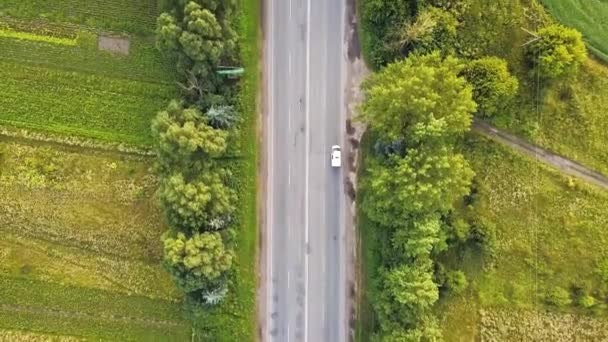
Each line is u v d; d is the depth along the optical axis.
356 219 66.88
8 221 68.25
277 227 67.12
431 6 62.38
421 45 61.66
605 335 66.00
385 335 62.34
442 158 57.44
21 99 67.62
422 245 59.34
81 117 67.38
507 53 63.97
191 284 60.62
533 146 65.56
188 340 68.19
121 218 67.56
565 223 65.62
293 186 66.75
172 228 61.34
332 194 66.75
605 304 65.38
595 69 64.44
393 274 60.88
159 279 67.81
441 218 64.12
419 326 61.75
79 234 67.94
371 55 64.56
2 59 67.38
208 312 64.69
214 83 63.66
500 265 66.19
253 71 65.62
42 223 68.06
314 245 67.19
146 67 66.62
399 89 56.84
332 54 65.62
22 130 67.50
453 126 58.59
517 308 66.25
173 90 66.31
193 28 57.72
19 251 68.62
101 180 67.38
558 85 64.44
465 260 65.88
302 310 67.62
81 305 68.81
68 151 67.75
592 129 65.00
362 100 65.81
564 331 66.19
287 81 65.94
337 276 67.31
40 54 67.25
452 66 59.44
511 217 65.81
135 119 66.94
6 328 69.00
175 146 59.12
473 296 66.31
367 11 63.25
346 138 66.19
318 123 66.25
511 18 63.38
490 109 62.00
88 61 67.12
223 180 64.06
